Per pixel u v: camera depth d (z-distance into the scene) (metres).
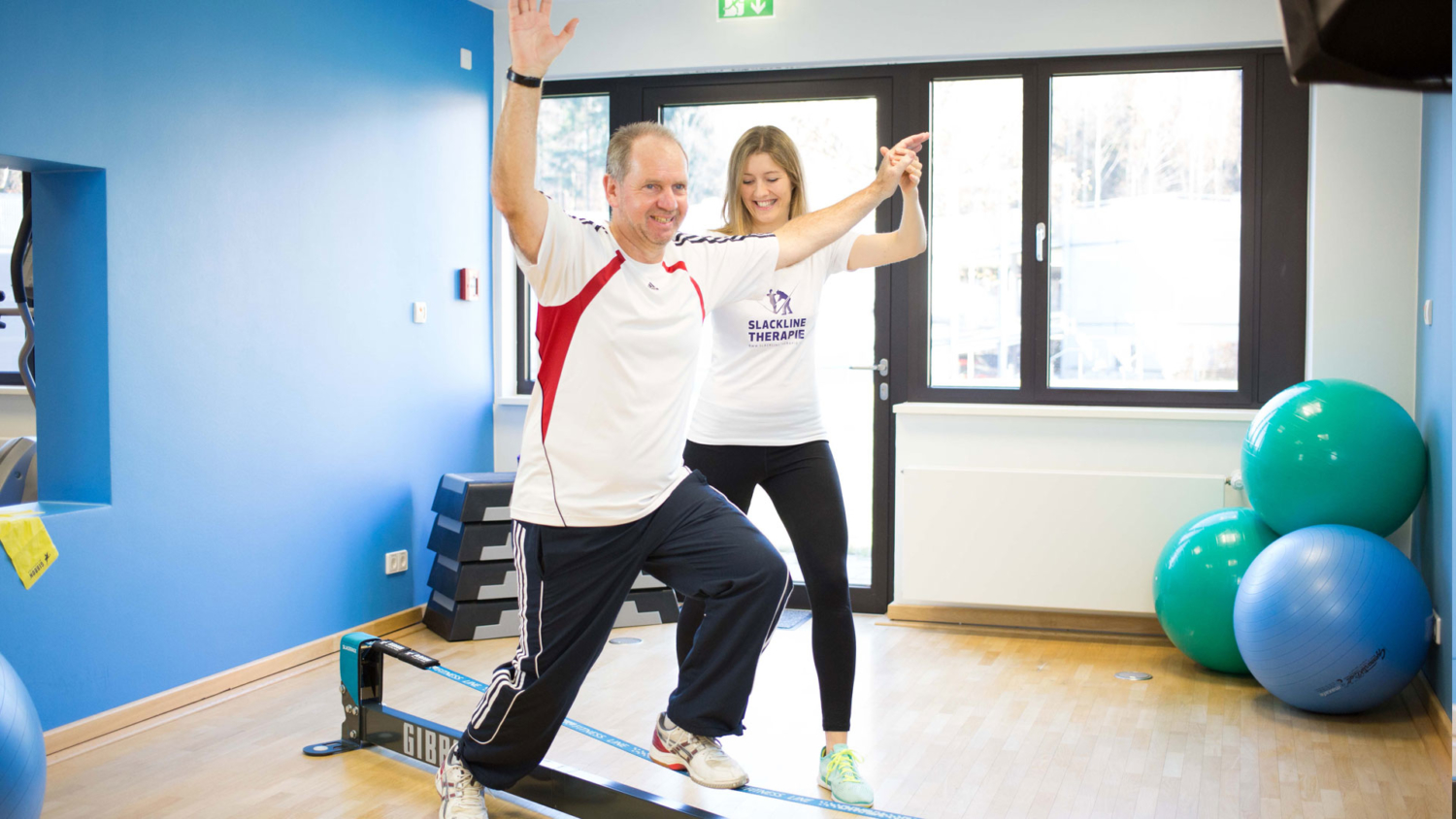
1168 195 4.40
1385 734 3.11
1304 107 4.21
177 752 2.96
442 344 4.68
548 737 2.24
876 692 3.56
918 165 2.49
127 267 3.17
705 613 2.45
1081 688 3.60
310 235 3.89
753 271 2.29
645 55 4.80
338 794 2.65
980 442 4.47
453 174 4.74
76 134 3.00
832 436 4.83
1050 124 4.50
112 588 3.14
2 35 2.80
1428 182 3.66
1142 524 4.19
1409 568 3.11
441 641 4.25
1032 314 4.54
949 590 4.39
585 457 2.08
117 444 3.16
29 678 2.91
